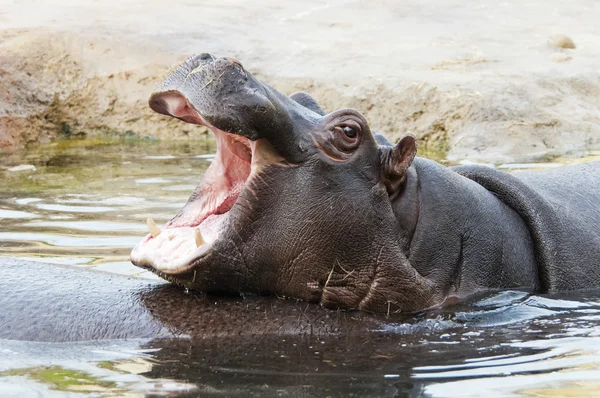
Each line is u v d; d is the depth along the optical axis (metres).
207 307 12.20
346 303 12.46
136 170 23.64
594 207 15.11
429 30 34.50
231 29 33.81
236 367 10.82
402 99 27.95
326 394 10.05
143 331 11.71
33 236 17.05
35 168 24.30
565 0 39.06
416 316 12.44
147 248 12.46
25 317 11.76
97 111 30.67
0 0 36.97
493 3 38.16
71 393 9.97
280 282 12.43
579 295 13.66
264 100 11.65
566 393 10.06
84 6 36.22
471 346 11.61
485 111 26.72
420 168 13.13
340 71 29.80
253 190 12.09
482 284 13.25
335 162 12.22
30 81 30.50
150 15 35.06
